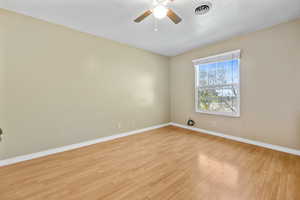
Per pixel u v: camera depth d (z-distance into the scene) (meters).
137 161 2.15
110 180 1.68
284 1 1.82
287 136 2.38
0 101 1.98
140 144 2.88
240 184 1.57
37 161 2.14
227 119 3.20
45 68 2.33
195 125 3.90
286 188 1.50
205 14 2.13
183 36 2.93
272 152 2.41
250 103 2.80
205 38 3.06
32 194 1.45
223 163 2.06
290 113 2.34
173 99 4.54
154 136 3.41
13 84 2.07
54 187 1.55
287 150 2.38
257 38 2.66
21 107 2.13
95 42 2.91
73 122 2.66
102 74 3.04
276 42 2.44
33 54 2.22
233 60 3.02
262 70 2.62
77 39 2.67
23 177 1.73
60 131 2.51
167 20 2.31
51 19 2.28
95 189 1.52
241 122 2.95
